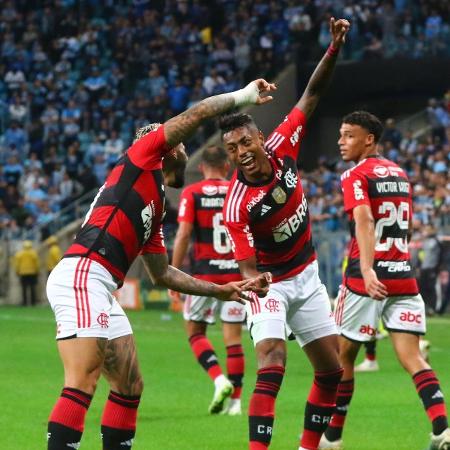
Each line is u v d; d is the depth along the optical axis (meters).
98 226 21.98
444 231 88.06
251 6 133.75
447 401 39.22
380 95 123.19
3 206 123.25
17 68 140.12
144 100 130.25
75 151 126.75
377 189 28.84
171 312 98.62
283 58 125.06
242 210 26.25
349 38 121.12
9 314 98.06
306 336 27.27
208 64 132.38
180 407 39.41
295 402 40.25
